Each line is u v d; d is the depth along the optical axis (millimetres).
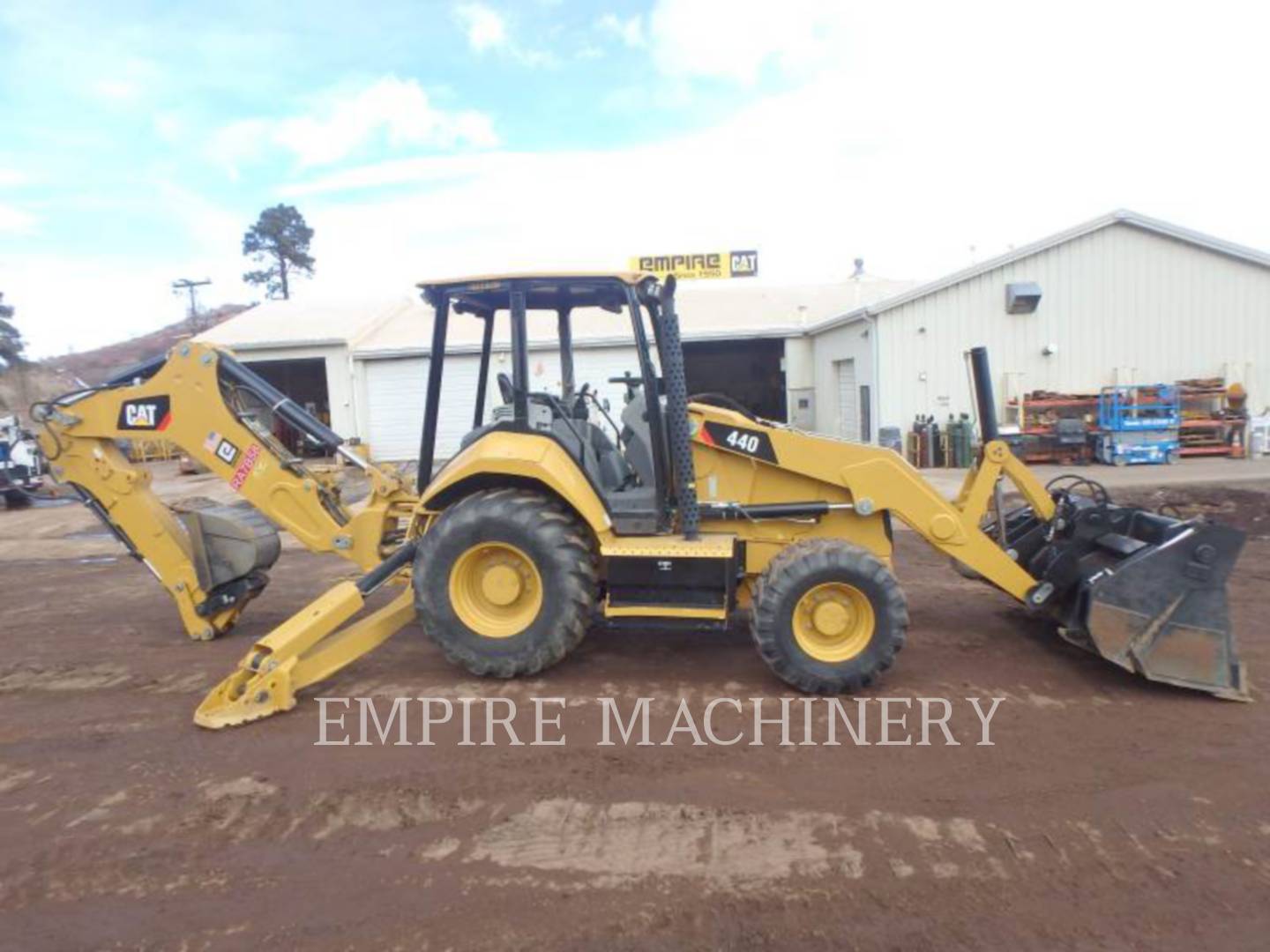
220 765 4176
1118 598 4887
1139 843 3375
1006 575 5402
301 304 27297
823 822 3572
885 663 4871
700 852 3355
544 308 5859
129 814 3727
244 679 4848
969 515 5410
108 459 6129
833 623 4879
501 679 5176
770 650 4875
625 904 3031
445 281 5301
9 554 10734
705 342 24047
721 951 2781
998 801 3715
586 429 5777
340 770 4102
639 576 4973
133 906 3070
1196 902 3002
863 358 18375
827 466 5359
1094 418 17234
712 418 5391
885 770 4016
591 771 4047
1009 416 17594
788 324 21578
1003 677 5168
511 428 5219
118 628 6723
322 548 6012
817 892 3088
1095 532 5332
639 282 5234
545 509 5055
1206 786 3814
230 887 3176
